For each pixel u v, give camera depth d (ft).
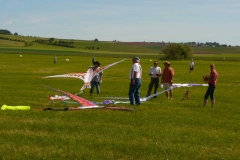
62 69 185.57
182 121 46.42
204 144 35.35
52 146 33.01
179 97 77.36
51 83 108.88
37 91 78.79
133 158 30.48
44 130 39.01
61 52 543.80
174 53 420.36
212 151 32.99
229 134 39.60
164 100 69.56
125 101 65.82
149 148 32.99
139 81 59.06
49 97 64.64
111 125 41.98
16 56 346.33
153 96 71.05
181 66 256.32
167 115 50.47
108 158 30.22
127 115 48.85
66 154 30.83
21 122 41.98
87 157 30.30
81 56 417.28
